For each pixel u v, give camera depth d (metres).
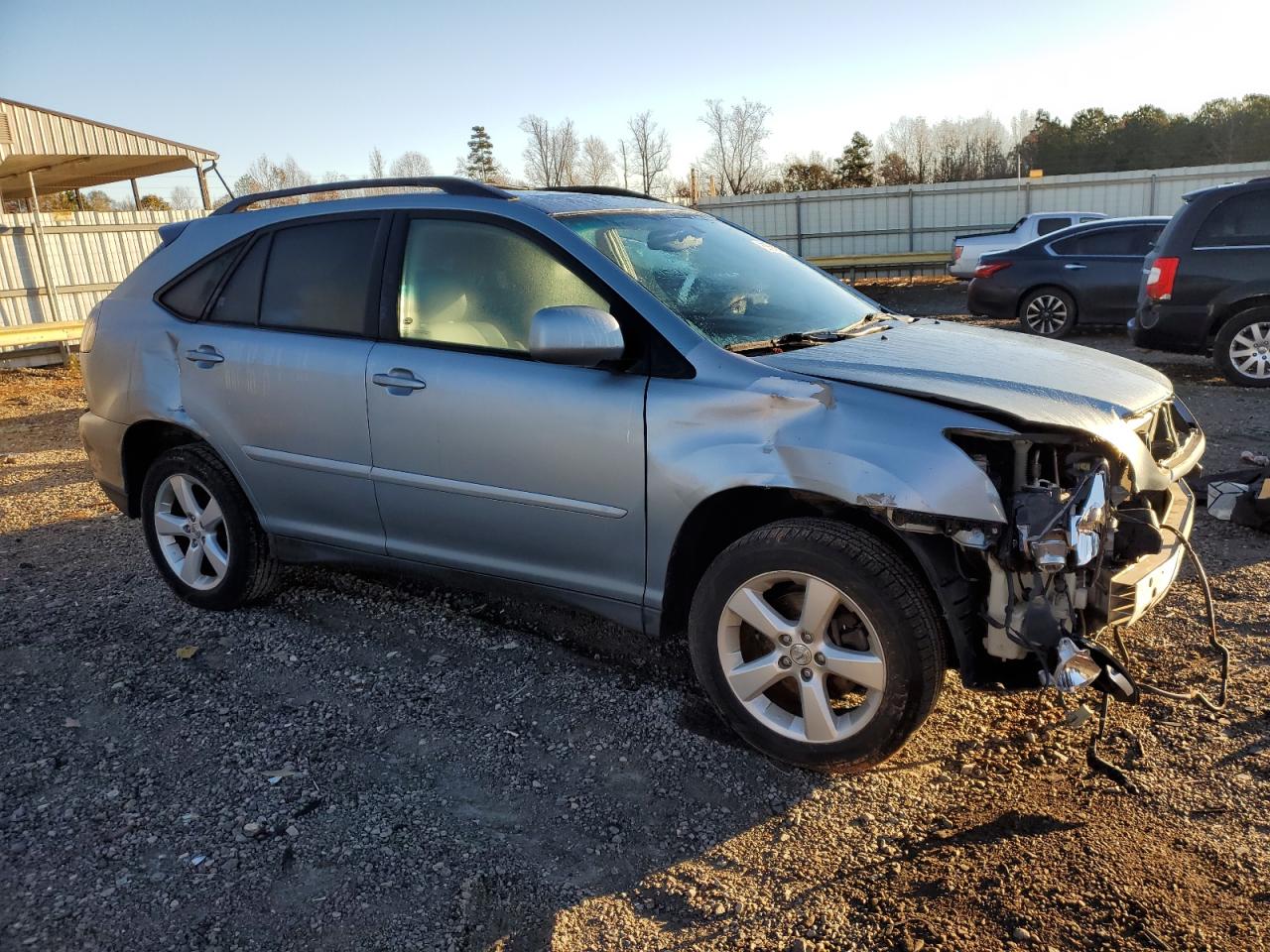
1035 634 2.61
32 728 3.35
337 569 4.84
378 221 3.76
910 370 2.96
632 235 3.57
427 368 3.49
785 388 2.84
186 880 2.54
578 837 2.70
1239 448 6.45
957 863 2.48
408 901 2.45
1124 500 2.86
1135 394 3.06
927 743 3.09
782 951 2.22
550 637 4.01
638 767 3.04
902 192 25.09
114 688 3.63
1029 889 2.37
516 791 2.92
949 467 2.60
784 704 3.11
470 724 3.32
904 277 25.67
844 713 3.01
